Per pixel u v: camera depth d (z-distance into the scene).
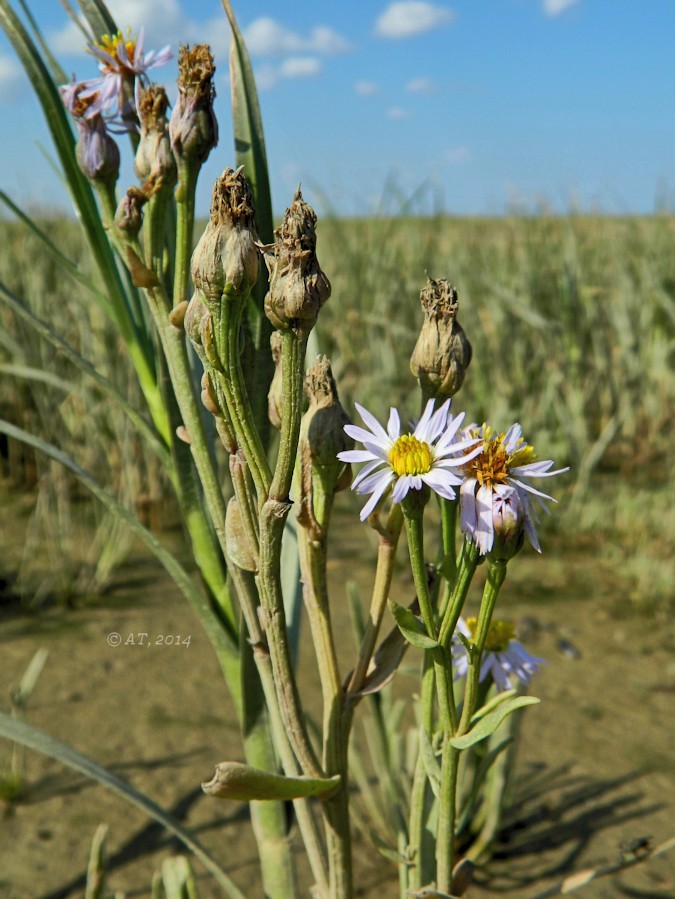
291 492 0.16
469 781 0.33
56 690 0.47
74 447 0.70
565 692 0.48
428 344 0.15
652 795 0.39
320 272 0.12
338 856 0.16
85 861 0.35
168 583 0.61
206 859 0.18
